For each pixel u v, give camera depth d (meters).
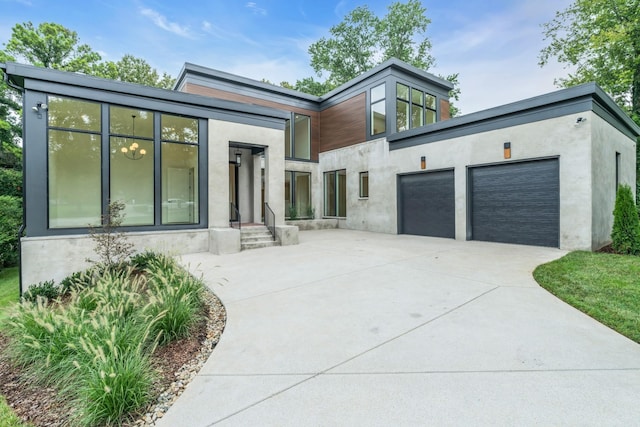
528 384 2.34
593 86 7.27
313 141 16.17
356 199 14.25
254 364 2.74
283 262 7.14
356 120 14.26
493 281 5.18
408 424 1.94
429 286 4.99
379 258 7.35
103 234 6.69
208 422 2.02
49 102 7.10
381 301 4.33
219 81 13.56
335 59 24.23
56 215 7.30
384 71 12.91
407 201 12.19
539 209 8.48
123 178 8.12
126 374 2.22
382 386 2.37
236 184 12.32
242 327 3.54
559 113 7.95
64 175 7.38
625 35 15.40
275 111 10.43
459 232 10.20
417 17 22.30
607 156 8.58
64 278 6.83
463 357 2.77
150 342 3.13
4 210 11.47
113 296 3.84
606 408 2.05
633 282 4.78
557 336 3.14
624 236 7.11
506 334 3.21
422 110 14.00
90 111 7.63
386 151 12.73
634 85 16.34
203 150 9.18
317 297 4.57
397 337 3.21
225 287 5.18
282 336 3.29
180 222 8.97
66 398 2.44
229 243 8.54
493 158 9.28
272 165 10.45
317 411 2.09
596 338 3.09
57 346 2.86
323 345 3.07
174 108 8.66
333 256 7.73
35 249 6.77
